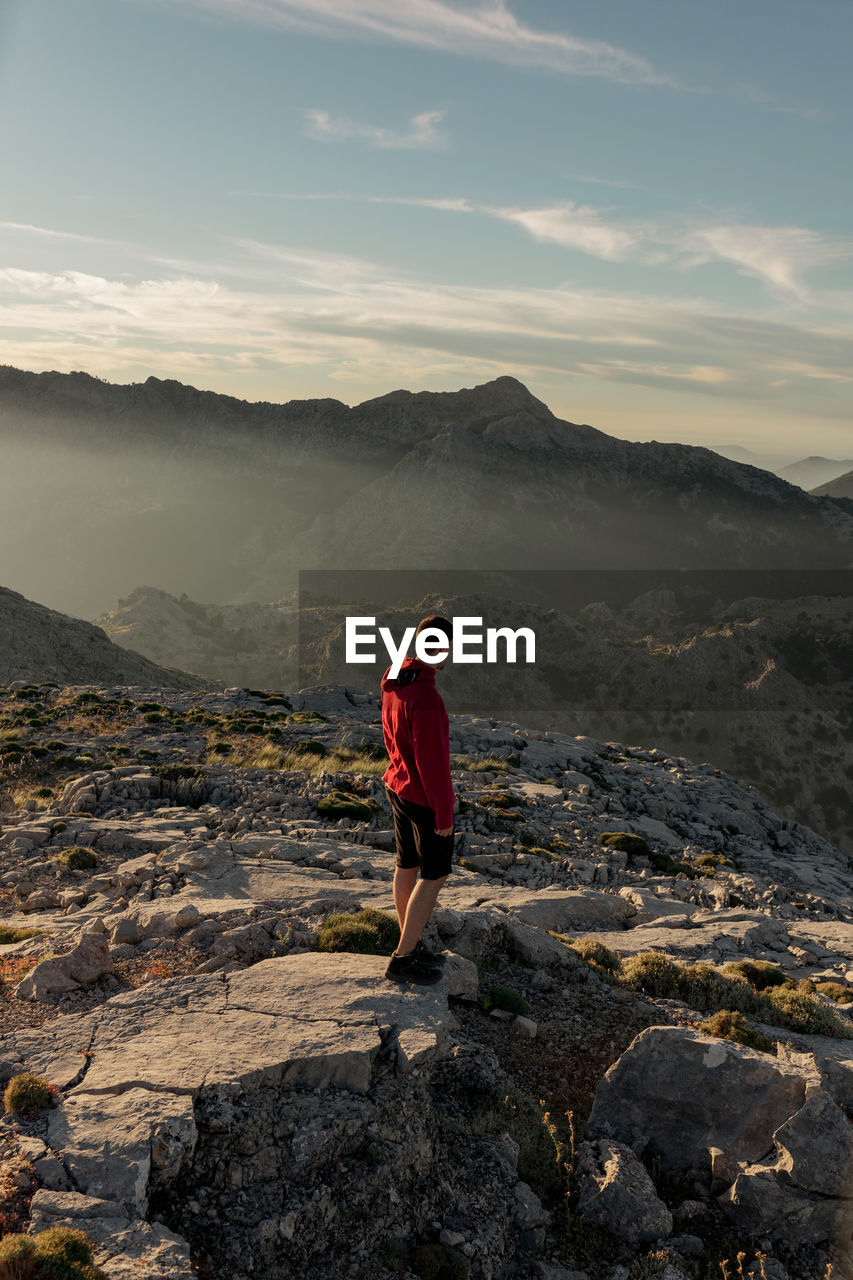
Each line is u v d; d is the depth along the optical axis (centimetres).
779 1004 852
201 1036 538
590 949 983
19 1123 454
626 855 2050
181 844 1234
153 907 841
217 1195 440
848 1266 503
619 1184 531
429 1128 527
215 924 784
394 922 788
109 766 2364
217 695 4359
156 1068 498
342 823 1692
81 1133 441
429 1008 592
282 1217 432
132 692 4319
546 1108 618
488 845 1838
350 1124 485
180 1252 381
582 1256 499
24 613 11250
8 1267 344
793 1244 522
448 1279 443
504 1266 472
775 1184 531
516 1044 704
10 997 651
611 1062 704
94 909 991
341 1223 448
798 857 3044
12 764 2309
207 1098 475
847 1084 636
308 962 663
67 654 10919
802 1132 547
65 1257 355
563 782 3122
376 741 3075
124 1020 564
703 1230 532
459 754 3434
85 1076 495
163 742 2895
